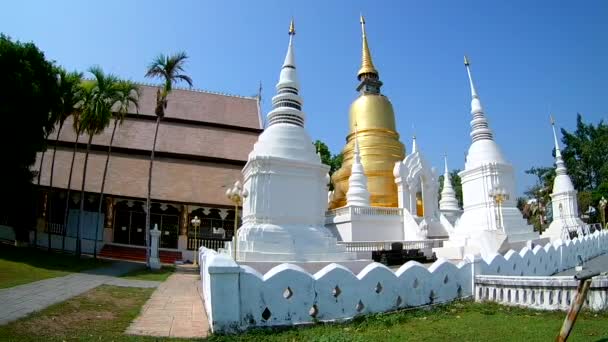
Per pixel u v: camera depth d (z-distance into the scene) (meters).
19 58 28.92
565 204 43.12
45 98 29.95
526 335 8.38
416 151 39.34
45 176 38.72
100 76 30.05
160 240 41.69
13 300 12.25
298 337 8.72
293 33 25.81
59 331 9.19
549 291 11.16
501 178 32.69
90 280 19.19
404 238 34.59
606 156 68.81
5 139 28.36
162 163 44.56
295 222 21.16
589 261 24.34
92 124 30.69
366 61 45.81
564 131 72.81
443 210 44.88
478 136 34.78
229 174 45.31
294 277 9.86
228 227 42.59
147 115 49.59
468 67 37.16
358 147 37.72
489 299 12.56
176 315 11.47
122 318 10.88
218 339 8.57
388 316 10.41
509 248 25.50
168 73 30.86
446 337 8.48
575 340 7.84
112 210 39.88
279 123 23.06
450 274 12.62
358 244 28.77
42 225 36.53
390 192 38.62
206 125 51.59
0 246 29.84
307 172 22.08
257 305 9.41
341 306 10.30
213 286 9.14
